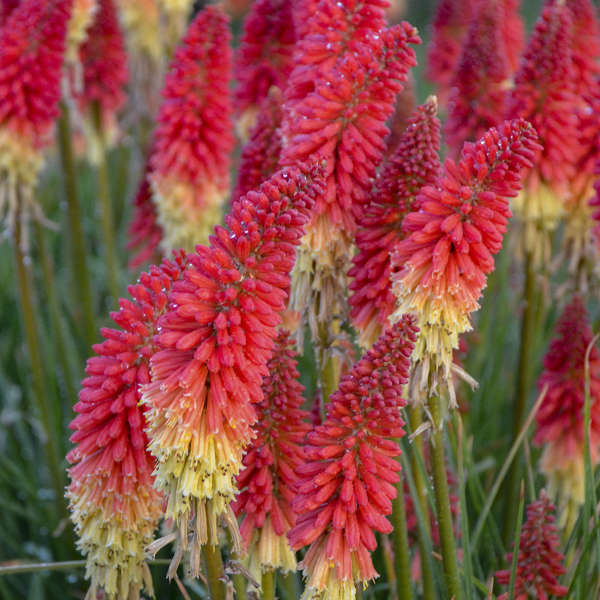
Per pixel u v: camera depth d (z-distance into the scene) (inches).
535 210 62.7
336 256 54.9
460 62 64.6
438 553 56.3
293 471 52.4
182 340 48.9
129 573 52.2
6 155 63.1
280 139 59.1
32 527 67.6
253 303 48.9
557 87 61.1
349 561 49.7
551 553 53.9
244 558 52.6
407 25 53.5
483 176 51.0
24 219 63.9
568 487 60.8
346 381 49.4
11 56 62.1
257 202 48.9
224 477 49.6
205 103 64.7
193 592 62.9
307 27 56.4
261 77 66.6
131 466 51.3
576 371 60.0
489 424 69.1
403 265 52.3
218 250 48.8
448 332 52.0
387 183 53.9
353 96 53.8
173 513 49.5
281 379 52.2
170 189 66.2
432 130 53.6
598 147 62.6
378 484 49.6
